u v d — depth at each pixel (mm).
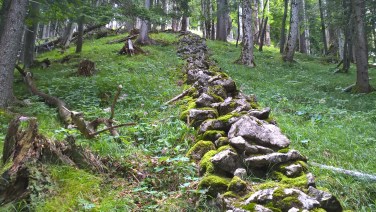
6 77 7688
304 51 34156
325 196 3170
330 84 14719
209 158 4102
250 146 4043
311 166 4672
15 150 3680
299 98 10438
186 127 5453
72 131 4922
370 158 5152
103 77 11133
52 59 19016
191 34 26828
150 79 10898
